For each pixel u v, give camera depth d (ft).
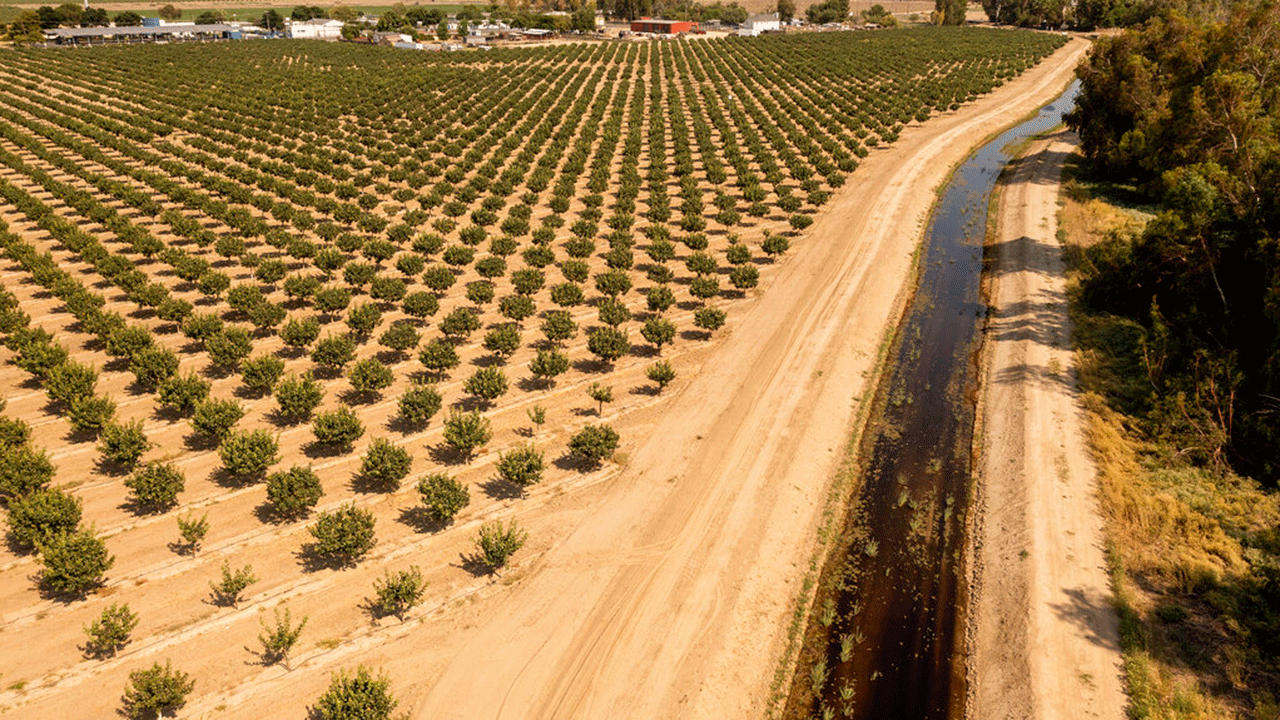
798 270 187.73
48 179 229.25
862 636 87.10
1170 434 114.83
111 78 431.43
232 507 102.17
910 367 146.20
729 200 225.35
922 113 352.69
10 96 372.79
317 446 115.65
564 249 202.39
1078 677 78.18
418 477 109.29
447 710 74.59
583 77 466.29
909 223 221.05
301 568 91.91
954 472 116.16
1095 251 168.35
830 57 544.62
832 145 291.58
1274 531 94.58
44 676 76.84
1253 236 127.65
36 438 116.16
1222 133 188.44
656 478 110.32
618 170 279.08
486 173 261.85
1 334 145.69
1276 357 113.09
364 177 254.47
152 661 78.69
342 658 80.07
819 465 115.14
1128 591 88.89
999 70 480.23
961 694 80.64
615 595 89.45
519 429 121.49
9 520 89.66
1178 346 129.08
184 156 275.39
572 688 77.46
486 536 90.17
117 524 98.12
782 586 93.09
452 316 145.07
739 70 496.23
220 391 130.31
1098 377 134.00
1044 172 263.29
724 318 150.92
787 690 80.48
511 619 85.61
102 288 170.81
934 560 98.73
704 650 82.74
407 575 84.23
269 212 229.66
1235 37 209.26
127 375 134.82
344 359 133.08
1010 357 144.05
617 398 131.64
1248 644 81.10
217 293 164.04
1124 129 254.47
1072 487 106.22
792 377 138.10
